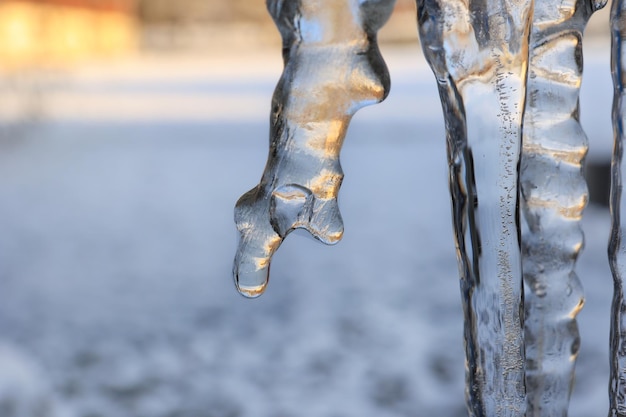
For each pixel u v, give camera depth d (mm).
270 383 3951
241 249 979
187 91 21594
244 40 49219
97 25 40656
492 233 984
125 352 4410
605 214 6688
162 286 5723
